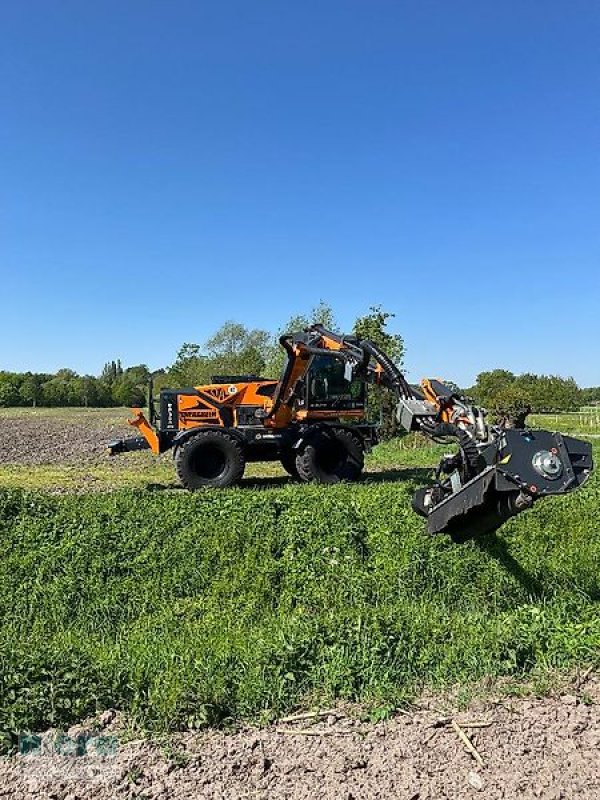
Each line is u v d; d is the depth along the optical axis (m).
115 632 8.15
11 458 22.97
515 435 5.99
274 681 6.08
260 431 14.41
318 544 9.53
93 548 9.23
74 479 16.61
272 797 4.56
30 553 9.12
